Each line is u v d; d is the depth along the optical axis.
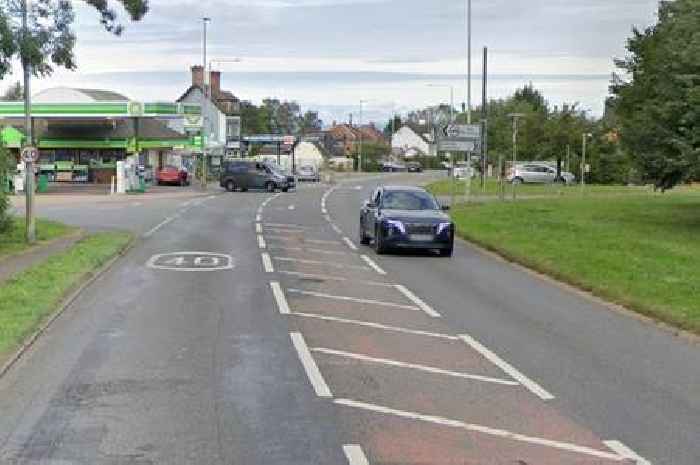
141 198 50.44
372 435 7.56
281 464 6.79
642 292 15.30
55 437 7.48
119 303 14.77
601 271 18.00
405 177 92.88
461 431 7.72
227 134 101.38
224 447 7.21
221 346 11.31
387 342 11.71
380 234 22.77
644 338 12.13
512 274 19.22
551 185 69.25
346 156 144.00
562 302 15.34
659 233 26.98
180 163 82.06
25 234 25.05
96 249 21.75
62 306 14.23
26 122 24.36
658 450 7.23
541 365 10.42
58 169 71.25
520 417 8.19
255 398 8.77
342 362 10.46
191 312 13.91
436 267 20.44
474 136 37.66
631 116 33.88
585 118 80.81
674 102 28.64
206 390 9.08
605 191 57.31
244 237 27.55
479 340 11.92
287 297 15.56
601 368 10.28
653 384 9.51
